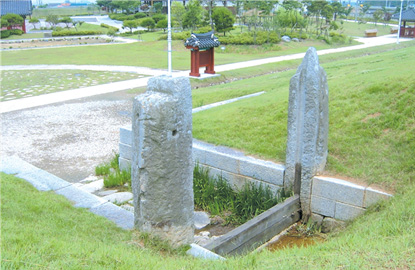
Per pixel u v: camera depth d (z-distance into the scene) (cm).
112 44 4516
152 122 512
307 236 709
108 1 9919
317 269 428
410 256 435
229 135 959
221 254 585
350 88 1009
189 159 552
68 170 1083
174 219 547
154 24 6178
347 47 4053
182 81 523
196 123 1062
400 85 920
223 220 777
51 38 5419
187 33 4425
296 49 3988
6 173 912
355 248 480
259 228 656
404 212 570
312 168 736
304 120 726
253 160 826
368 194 680
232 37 4188
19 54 3822
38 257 430
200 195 838
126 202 861
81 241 523
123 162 1037
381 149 774
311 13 6078
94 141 1325
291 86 732
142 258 485
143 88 2200
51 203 705
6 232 501
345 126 863
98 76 2602
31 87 2241
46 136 1371
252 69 2722
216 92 1714
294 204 743
